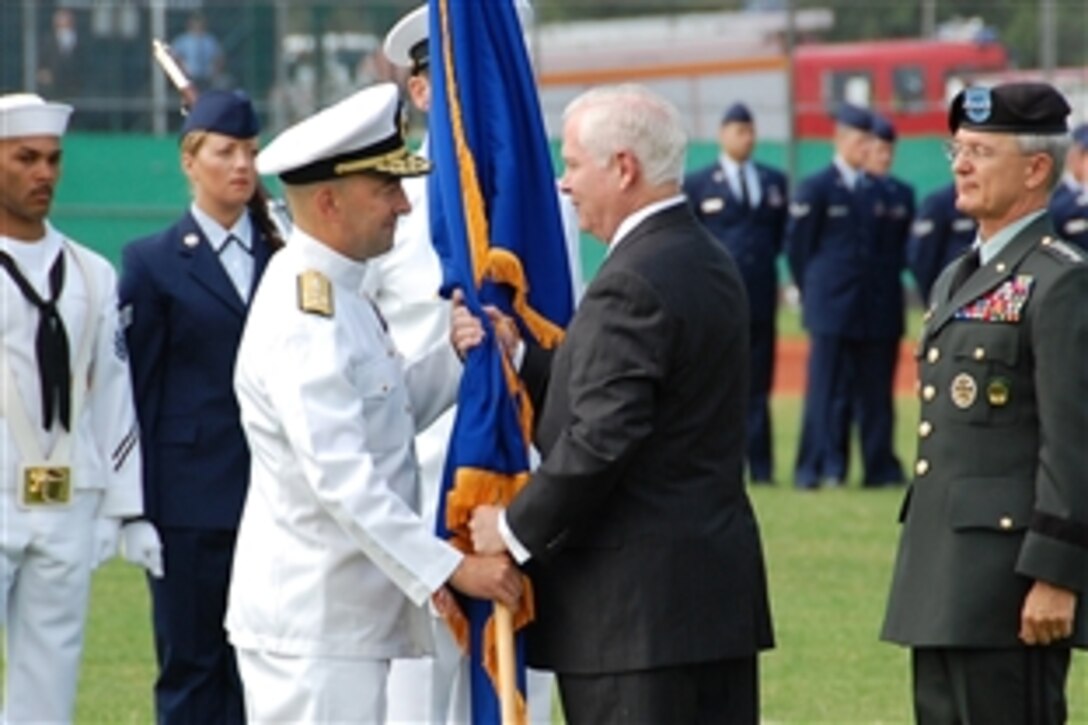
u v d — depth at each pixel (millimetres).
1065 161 10312
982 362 10188
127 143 39594
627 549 9633
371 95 9945
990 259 10320
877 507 24812
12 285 11812
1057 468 9906
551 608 9859
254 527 10023
